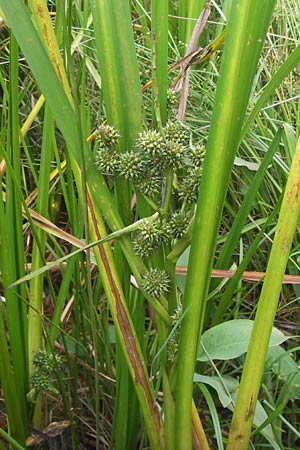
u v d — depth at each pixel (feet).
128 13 1.39
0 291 2.29
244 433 1.43
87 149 1.37
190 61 1.59
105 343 2.04
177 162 1.33
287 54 3.12
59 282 2.50
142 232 1.35
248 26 1.18
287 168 2.56
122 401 1.71
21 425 1.81
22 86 2.77
